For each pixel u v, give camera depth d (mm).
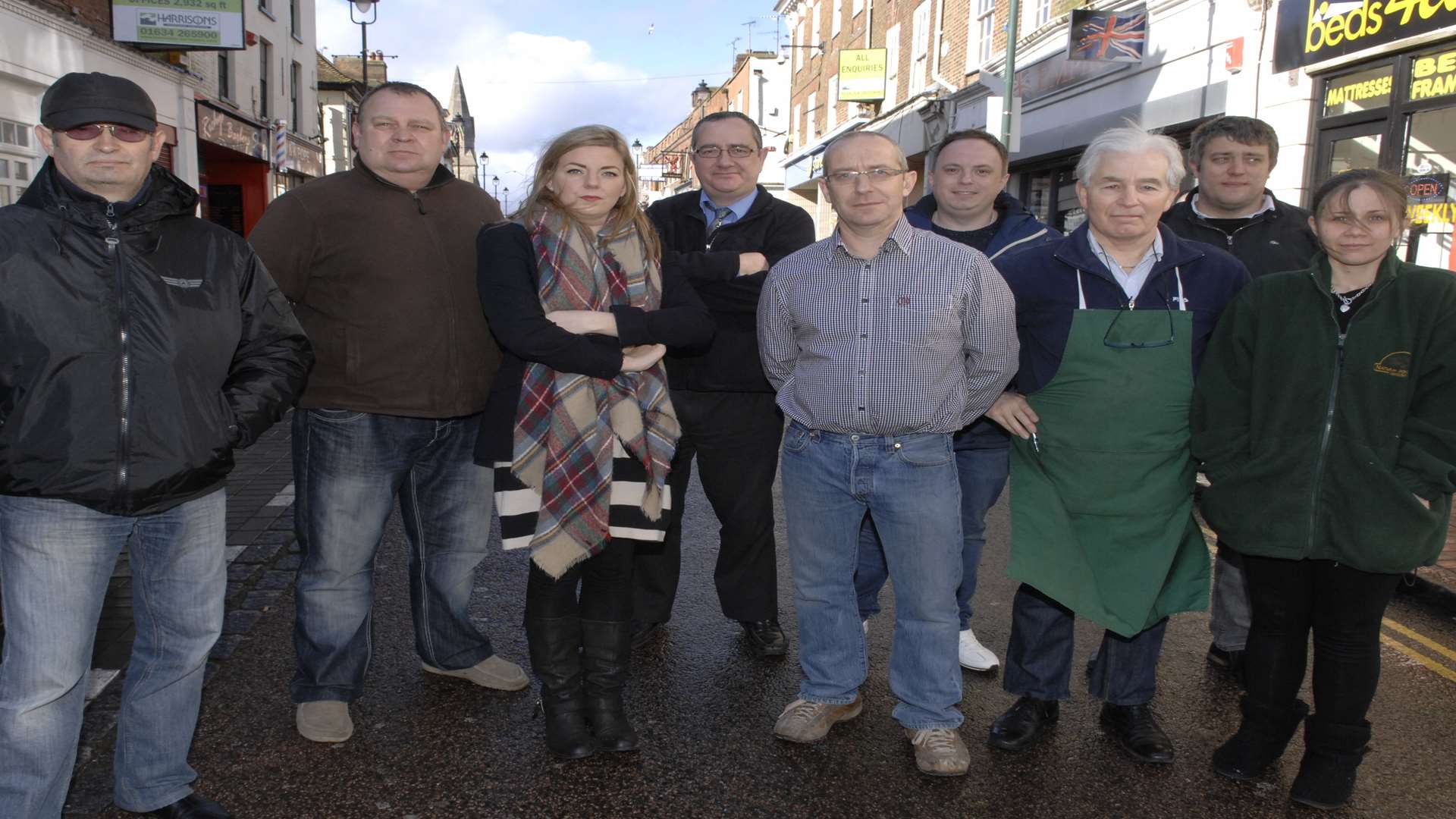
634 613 3822
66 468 2096
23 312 2057
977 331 2812
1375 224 2510
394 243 2945
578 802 2703
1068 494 2939
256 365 2467
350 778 2807
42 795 2221
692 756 2973
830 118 26516
